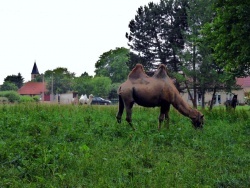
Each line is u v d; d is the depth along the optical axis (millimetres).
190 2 44969
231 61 23359
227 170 9328
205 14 44281
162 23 50625
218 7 23391
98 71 106000
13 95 54844
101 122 15523
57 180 7770
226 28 22719
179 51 46312
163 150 11156
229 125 17078
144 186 7734
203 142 12461
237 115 20266
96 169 8562
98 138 12211
